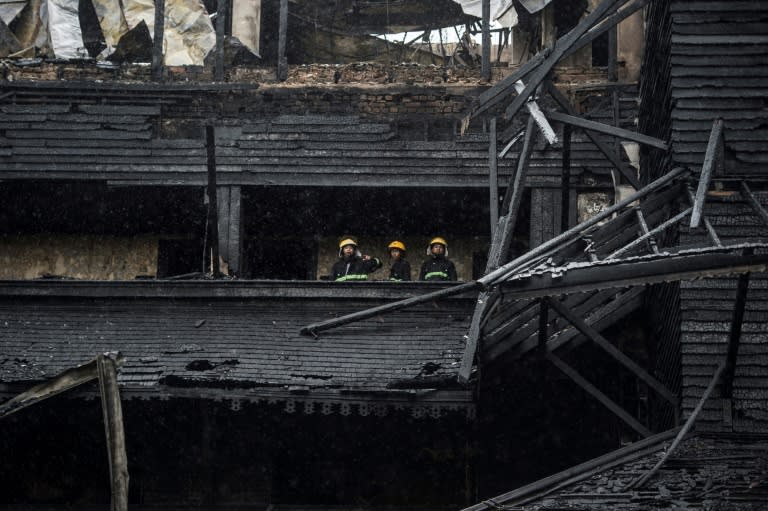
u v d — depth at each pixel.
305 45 51.72
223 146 38.69
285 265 41.56
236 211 38.06
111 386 23.45
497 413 34.22
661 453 27.28
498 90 30.25
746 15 31.11
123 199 39.44
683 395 28.23
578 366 34.09
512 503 26.61
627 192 37.31
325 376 30.92
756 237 29.25
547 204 37.53
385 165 38.41
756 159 29.83
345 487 33.78
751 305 28.72
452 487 33.81
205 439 33.78
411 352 31.72
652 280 25.30
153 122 39.22
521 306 30.34
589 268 25.58
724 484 26.00
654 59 34.31
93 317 33.94
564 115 29.25
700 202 26.42
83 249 40.81
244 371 31.19
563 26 44.19
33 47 43.16
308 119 38.91
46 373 31.34
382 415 30.23
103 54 47.06
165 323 33.59
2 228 40.78
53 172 38.44
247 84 39.16
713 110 30.25
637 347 33.97
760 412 27.70
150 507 33.16
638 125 37.88
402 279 36.41
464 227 40.44
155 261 40.69
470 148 38.47
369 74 39.56
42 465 34.25
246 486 33.66
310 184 38.28
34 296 34.16
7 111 38.97
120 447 22.95
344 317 32.06
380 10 50.88
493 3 44.28
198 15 44.59
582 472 27.11
